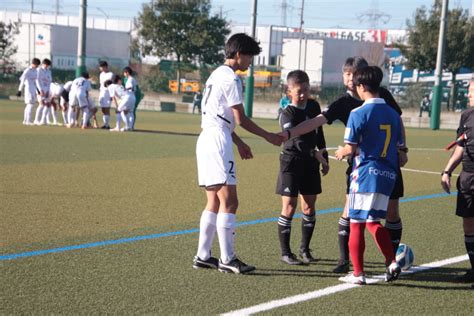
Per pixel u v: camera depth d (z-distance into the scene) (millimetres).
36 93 25016
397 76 61094
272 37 74812
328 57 50812
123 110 23922
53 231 8062
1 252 7004
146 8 59156
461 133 6605
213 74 6680
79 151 16906
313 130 7082
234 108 6453
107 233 8055
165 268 6605
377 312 5488
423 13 50219
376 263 7156
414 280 6496
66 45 55062
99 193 10859
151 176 13016
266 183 12734
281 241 7031
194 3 58938
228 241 6527
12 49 54250
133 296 5664
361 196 6059
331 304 5656
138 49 61188
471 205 6484
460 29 48688
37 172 12914
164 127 27203
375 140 6027
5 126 23672
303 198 7121
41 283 5949
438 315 5477
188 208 9859
